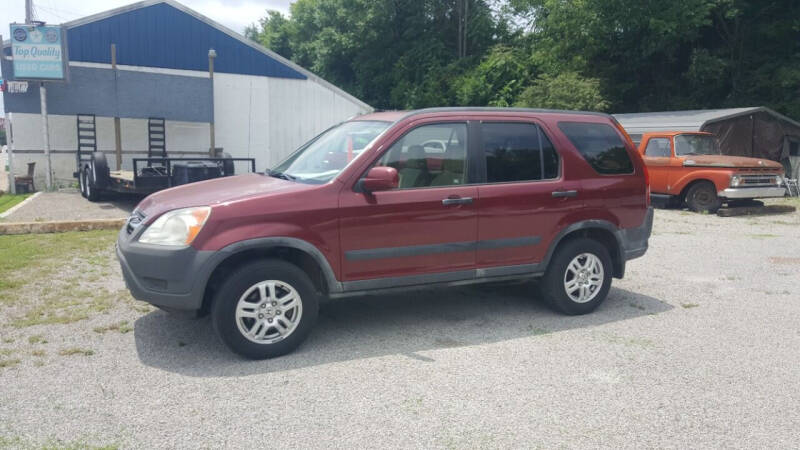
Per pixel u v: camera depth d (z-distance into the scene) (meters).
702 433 3.41
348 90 40.12
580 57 27.98
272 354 4.44
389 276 4.83
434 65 35.06
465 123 5.16
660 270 7.71
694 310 5.88
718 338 5.04
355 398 3.79
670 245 9.51
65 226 9.54
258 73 20.11
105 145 18.27
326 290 4.71
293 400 3.75
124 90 16.59
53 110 15.95
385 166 4.79
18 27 15.08
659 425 3.50
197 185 5.17
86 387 3.88
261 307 4.38
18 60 15.19
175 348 4.61
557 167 5.49
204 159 12.41
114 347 4.60
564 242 5.61
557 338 4.99
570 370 4.29
